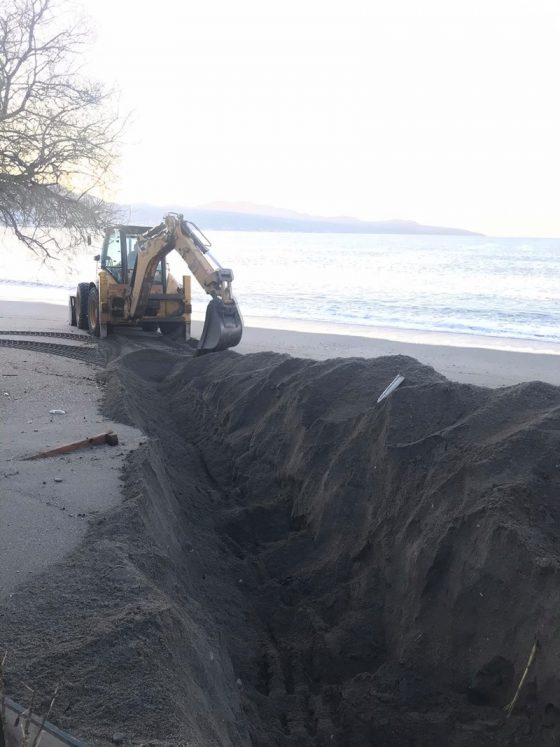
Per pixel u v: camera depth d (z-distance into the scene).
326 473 7.54
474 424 6.65
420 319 26.89
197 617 5.27
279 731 4.88
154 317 16.41
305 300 34.59
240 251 107.56
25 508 6.33
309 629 6.10
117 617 4.27
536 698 4.60
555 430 6.14
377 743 4.90
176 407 11.75
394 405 7.30
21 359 13.70
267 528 7.80
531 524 5.30
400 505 6.47
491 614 5.10
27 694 3.63
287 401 9.19
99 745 3.29
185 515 7.71
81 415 9.59
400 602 5.84
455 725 4.83
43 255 14.50
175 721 3.47
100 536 5.65
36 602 4.60
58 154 11.50
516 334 22.75
